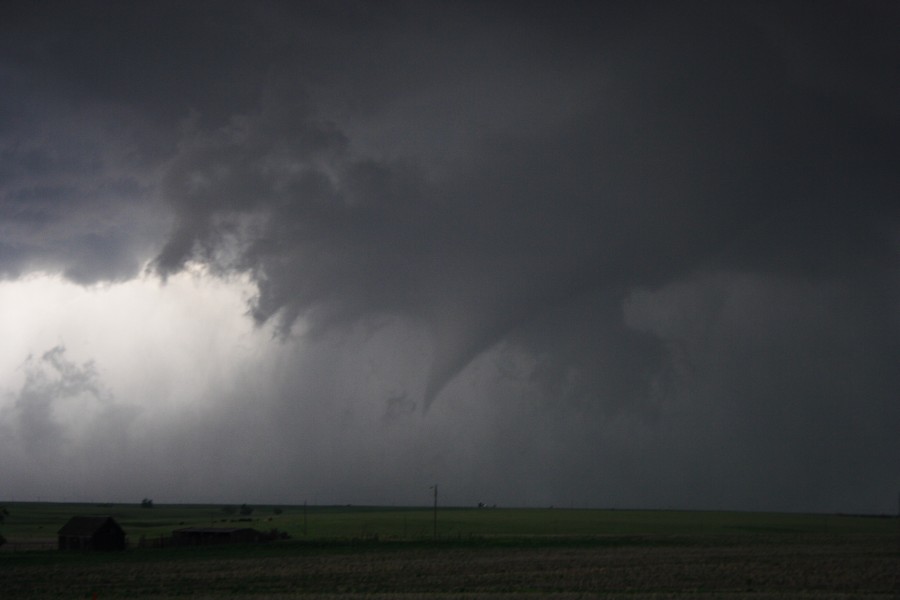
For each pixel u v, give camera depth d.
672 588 61.47
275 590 60.53
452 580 66.19
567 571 72.69
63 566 78.00
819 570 74.44
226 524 164.00
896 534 140.88
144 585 63.69
